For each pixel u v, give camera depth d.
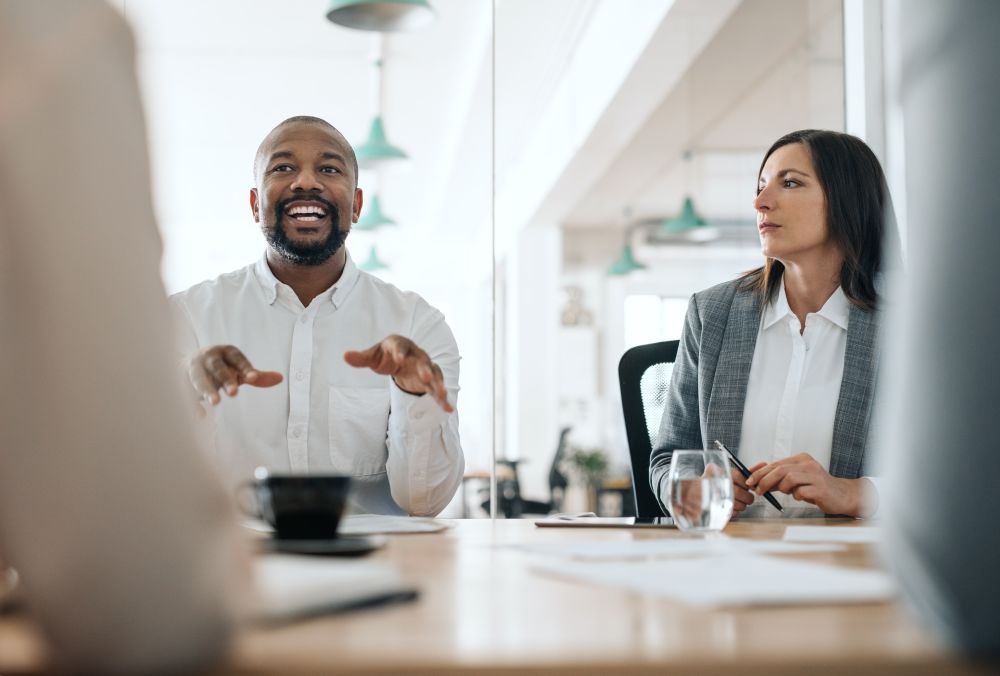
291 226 1.96
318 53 6.29
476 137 7.31
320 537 0.86
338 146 2.02
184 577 0.38
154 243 0.41
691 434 1.82
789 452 1.71
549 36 5.67
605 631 0.47
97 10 0.41
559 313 9.13
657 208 8.69
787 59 4.72
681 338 1.88
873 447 1.65
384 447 1.96
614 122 5.65
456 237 11.00
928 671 0.41
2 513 0.39
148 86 0.43
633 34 4.71
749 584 0.61
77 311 0.38
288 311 2.00
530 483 9.03
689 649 0.42
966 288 0.47
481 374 9.73
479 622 0.50
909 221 0.50
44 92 0.39
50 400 0.37
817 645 0.43
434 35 5.96
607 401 9.57
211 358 1.26
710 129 6.07
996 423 0.44
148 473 0.38
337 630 0.47
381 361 1.28
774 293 1.81
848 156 1.75
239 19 5.77
